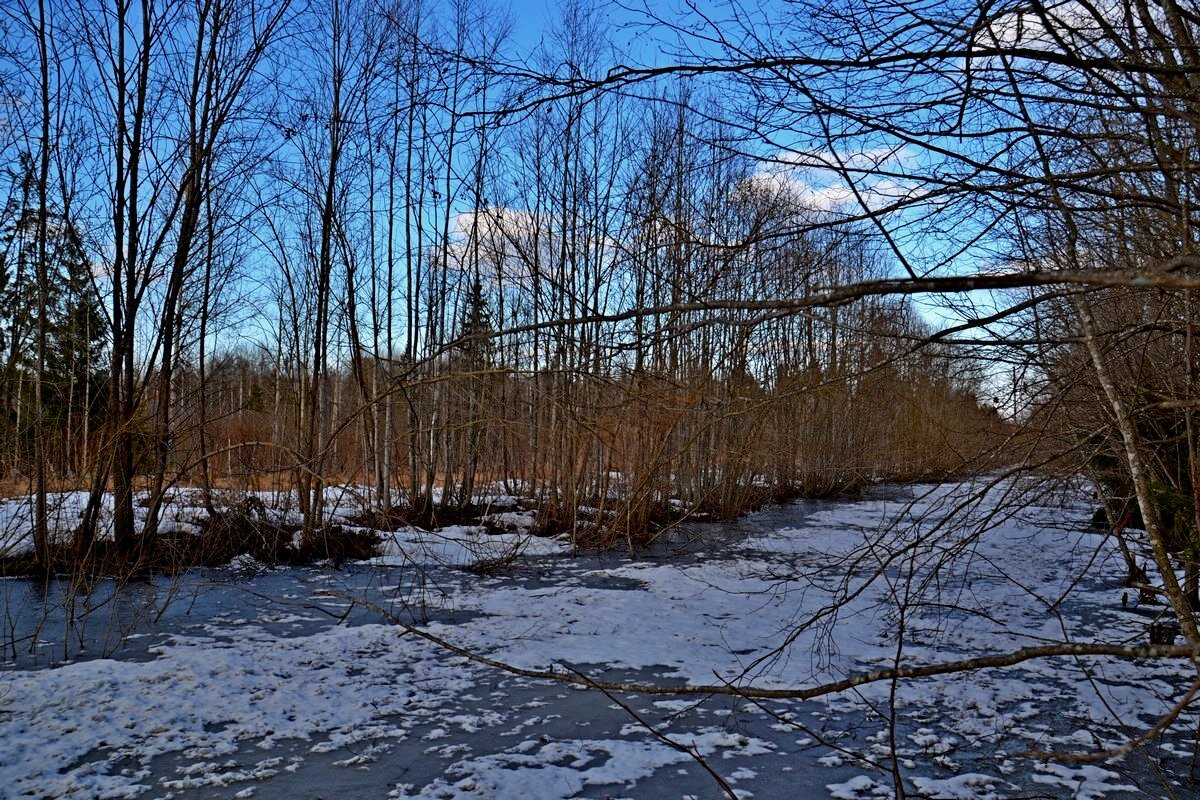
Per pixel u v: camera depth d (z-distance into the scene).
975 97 3.53
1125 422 2.62
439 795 5.74
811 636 10.00
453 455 20.11
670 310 2.33
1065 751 6.65
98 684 7.67
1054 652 2.17
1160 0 3.46
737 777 6.13
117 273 12.99
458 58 3.57
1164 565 2.51
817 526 20.44
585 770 6.20
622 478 17.72
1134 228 4.84
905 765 6.38
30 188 12.97
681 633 10.12
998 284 1.79
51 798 5.57
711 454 19.09
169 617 10.52
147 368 13.34
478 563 14.23
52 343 14.06
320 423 18.38
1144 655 1.99
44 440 12.73
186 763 6.18
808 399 25.38
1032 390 5.25
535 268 8.61
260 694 7.64
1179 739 6.87
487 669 8.61
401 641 9.54
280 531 15.00
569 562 15.21
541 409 15.43
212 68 13.22
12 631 8.95
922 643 9.70
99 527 13.57
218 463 17.97
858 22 3.53
